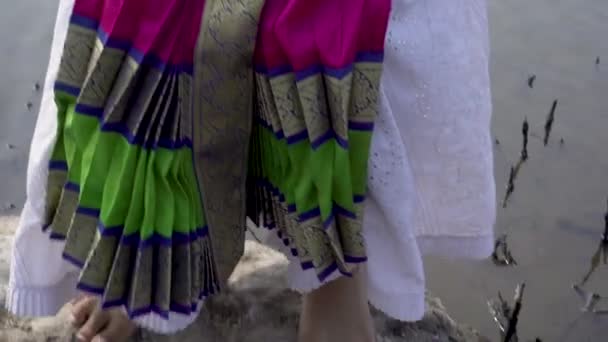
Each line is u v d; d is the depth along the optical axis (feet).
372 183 4.17
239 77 4.00
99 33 4.03
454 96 4.22
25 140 8.07
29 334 4.98
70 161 4.20
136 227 4.06
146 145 3.98
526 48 9.03
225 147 4.11
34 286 4.51
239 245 4.39
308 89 3.92
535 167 7.93
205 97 3.99
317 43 3.89
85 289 4.15
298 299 5.26
